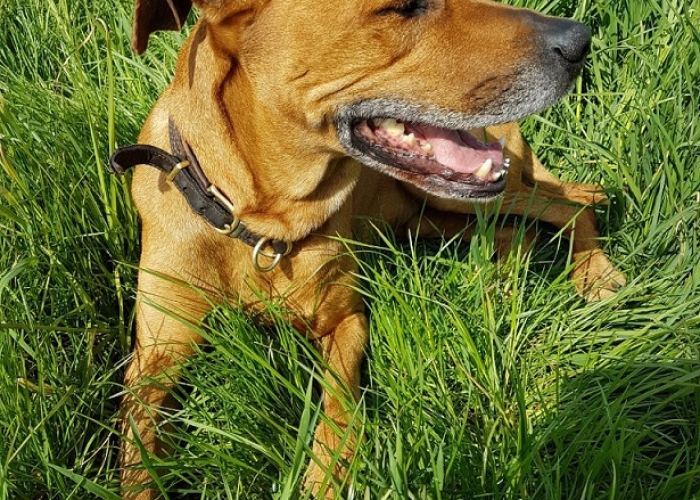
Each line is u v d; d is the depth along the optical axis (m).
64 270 0.64
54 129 0.74
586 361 0.61
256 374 0.60
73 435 0.58
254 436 0.55
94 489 0.50
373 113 0.55
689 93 0.77
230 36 0.54
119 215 0.71
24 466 0.55
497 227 0.79
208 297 0.62
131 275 0.69
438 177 0.59
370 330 0.66
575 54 0.55
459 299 0.65
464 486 0.52
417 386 0.59
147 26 0.58
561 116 0.82
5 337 0.57
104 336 0.65
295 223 0.61
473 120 0.55
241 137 0.57
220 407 0.60
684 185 0.73
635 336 0.62
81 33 0.88
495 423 0.55
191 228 0.61
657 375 0.61
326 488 0.51
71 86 0.84
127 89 0.83
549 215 0.78
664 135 0.72
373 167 0.59
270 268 0.62
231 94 0.56
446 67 0.54
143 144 0.61
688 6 0.83
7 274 0.55
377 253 0.67
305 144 0.57
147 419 0.59
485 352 0.61
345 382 0.61
